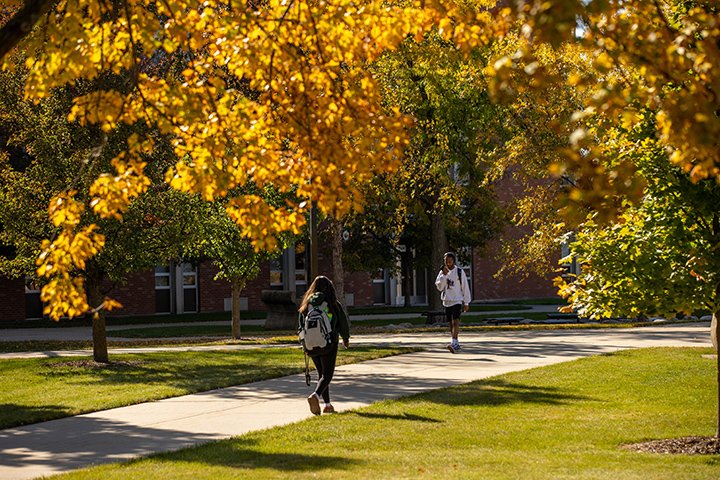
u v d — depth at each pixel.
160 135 20.25
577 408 13.66
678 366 18.67
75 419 13.41
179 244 21.53
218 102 8.20
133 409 14.34
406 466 9.39
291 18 7.85
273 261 55.59
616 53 6.51
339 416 13.05
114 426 12.72
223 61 8.12
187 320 45.66
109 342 30.86
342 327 13.81
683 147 6.51
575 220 6.34
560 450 10.46
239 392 16.28
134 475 9.09
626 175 6.21
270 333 36.12
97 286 21.84
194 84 8.10
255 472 9.15
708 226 10.75
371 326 38.47
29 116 20.25
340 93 7.86
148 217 21.09
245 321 44.69
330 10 7.74
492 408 13.67
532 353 22.66
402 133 7.79
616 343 25.58
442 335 30.84
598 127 7.70
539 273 33.47
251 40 7.84
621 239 10.84
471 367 19.55
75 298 7.75
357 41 7.86
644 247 10.59
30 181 20.36
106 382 18.09
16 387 17.41
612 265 10.68
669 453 10.38
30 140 20.94
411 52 28.66
